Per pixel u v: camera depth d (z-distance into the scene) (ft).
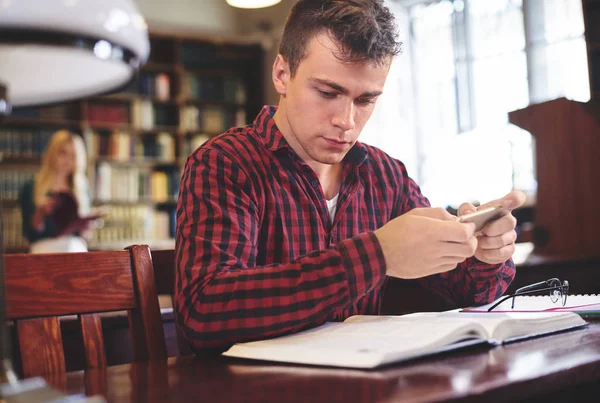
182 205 3.63
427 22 19.94
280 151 4.09
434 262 2.96
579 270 7.71
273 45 23.27
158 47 22.33
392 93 20.42
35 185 14.80
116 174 20.61
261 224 3.99
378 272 2.99
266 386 2.23
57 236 12.28
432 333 2.67
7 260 3.17
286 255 4.03
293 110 3.75
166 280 4.46
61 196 12.39
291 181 4.09
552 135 9.36
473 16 18.74
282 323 2.99
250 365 2.66
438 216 3.13
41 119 19.72
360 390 2.08
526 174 17.20
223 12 23.73
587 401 2.56
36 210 13.67
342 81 3.55
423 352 2.51
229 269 3.21
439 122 19.49
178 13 22.93
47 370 3.21
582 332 3.06
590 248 9.04
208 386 2.31
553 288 3.82
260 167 4.03
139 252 3.63
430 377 2.20
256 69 23.56
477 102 18.61
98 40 2.63
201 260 3.26
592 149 9.11
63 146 14.93
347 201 4.35
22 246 18.62
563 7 16.56
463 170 18.83
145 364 2.89
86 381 2.56
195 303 3.11
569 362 2.32
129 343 5.21
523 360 2.41
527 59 17.25
